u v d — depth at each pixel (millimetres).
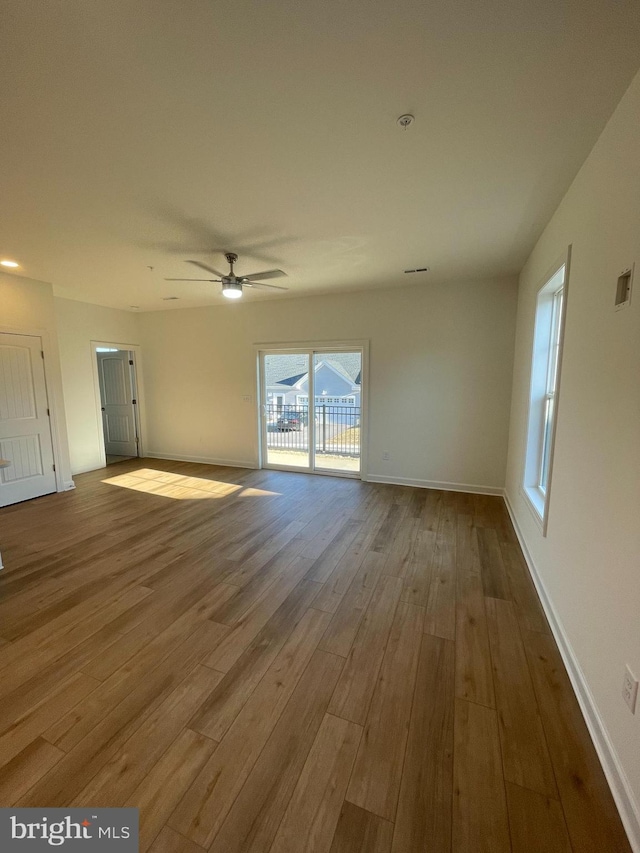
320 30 1250
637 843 1119
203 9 1172
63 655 1947
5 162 1991
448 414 4734
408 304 4758
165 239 3090
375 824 1203
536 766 1386
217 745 1460
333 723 1557
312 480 5312
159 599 2443
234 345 5926
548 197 2406
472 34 1274
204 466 6191
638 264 1363
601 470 1627
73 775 1346
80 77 1425
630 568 1317
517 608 2348
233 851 1130
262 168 2082
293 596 2477
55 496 4613
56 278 4340
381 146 1898
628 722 1250
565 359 2234
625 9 1176
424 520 3789
